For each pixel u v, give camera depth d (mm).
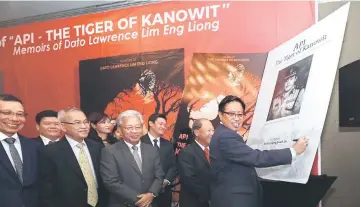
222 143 2219
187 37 2975
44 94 3367
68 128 2871
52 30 3352
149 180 2611
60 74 3328
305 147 2016
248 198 2188
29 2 3369
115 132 3131
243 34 2834
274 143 2289
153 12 3068
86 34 3256
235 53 2850
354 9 2541
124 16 3148
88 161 2779
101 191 2707
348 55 2541
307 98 2070
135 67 3107
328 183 2285
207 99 2898
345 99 2533
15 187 2662
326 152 2600
